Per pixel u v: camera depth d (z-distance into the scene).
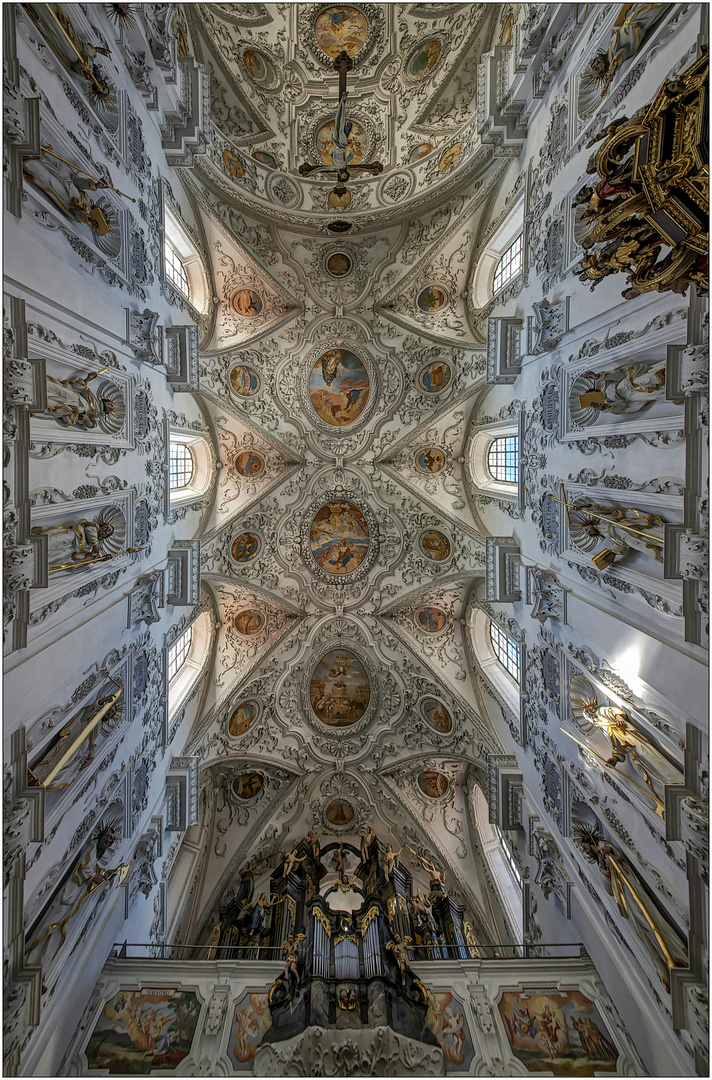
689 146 4.76
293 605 18.47
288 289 17.25
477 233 15.52
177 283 14.57
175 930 13.52
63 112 7.47
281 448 18.00
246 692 17.31
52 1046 7.48
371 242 17.41
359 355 18.28
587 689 9.61
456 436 17.62
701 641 6.35
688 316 6.23
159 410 11.90
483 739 15.24
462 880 15.56
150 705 11.52
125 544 9.70
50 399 7.03
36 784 6.55
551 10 9.92
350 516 19.12
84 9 8.13
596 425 8.86
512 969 9.77
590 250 8.64
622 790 8.16
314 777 17.94
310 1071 7.90
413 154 16.14
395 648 18.42
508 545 13.34
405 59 15.40
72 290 7.67
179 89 11.70
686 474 6.33
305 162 16.62
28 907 6.77
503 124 12.40
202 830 15.91
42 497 6.89
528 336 11.65
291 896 13.12
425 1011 8.98
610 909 8.91
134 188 10.27
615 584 8.43
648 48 7.22
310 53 15.50
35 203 6.76
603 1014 8.83
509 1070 8.38
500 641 16.06
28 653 6.60
